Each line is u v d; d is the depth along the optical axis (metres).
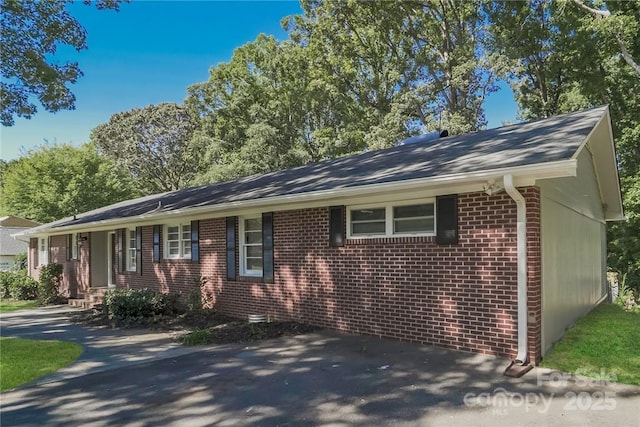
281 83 34.72
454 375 5.49
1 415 4.67
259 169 31.52
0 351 7.79
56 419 4.51
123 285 15.09
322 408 4.57
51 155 31.91
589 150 10.03
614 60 20.75
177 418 4.43
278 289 9.62
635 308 12.16
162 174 48.75
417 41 26.98
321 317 8.71
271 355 6.77
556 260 7.02
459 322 6.70
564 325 7.54
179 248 12.72
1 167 36.75
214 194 12.54
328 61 29.50
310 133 35.06
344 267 8.32
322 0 28.41
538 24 22.00
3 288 18.73
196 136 40.03
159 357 7.01
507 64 21.45
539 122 8.88
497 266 6.29
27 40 10.67
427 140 11.38
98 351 7.62
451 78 24.30
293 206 9.15
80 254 17.28
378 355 6.53
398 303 7.47
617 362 5.86
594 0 17.89
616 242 20.83
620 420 4.08
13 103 11.27
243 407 4.67
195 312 11.05
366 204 8.02
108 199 32.62
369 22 27.62
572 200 8.36
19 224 33.59
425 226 7.28
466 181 6.03
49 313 13.71
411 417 4.26
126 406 4.82
